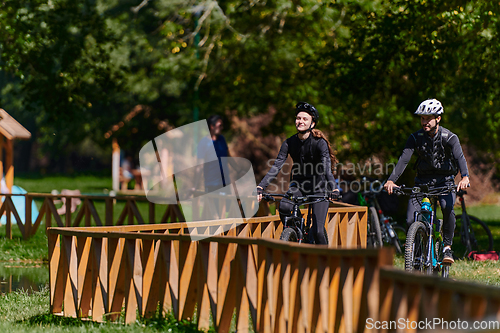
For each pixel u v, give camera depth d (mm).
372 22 27656
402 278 6910
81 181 86250
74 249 10969
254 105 41438
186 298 9875
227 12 33938
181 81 50094
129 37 48719
